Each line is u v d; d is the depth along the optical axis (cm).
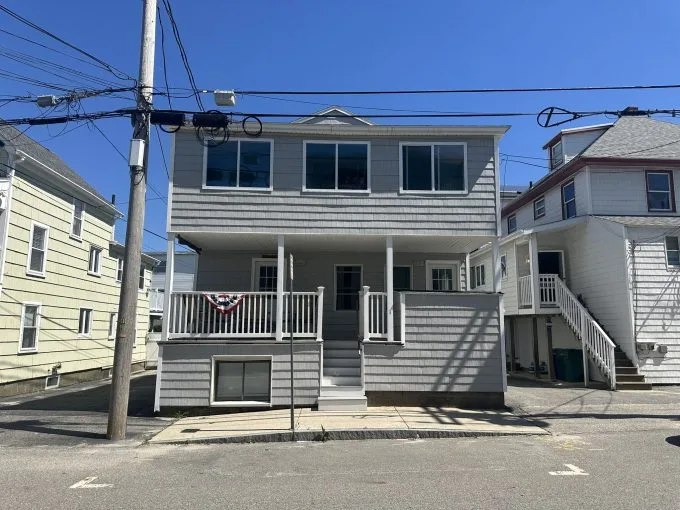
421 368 1198
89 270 1983
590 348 1568
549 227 1772
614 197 1775
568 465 700
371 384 1191
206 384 1168
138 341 2527
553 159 2145
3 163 1456
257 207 1255
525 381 1712
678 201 1775
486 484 611
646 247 1587
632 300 1557
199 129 1188
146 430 982
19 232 1509
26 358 1552
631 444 829
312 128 1270
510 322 2161
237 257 1491
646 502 537
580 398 1303
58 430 977
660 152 1806
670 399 1288
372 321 1269
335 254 1515
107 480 645
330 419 1027
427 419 1028
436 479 636
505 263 2048
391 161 1288
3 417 1117
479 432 914
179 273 3666
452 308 1217
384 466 706
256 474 670
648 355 1534
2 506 546
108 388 1714
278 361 1188
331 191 1268
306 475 662
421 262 1534
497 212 1271
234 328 1352
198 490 599
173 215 1240
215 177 1260
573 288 1866
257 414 1120
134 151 939
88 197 1925
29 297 1562
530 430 936
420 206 1271
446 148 1298
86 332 1970
